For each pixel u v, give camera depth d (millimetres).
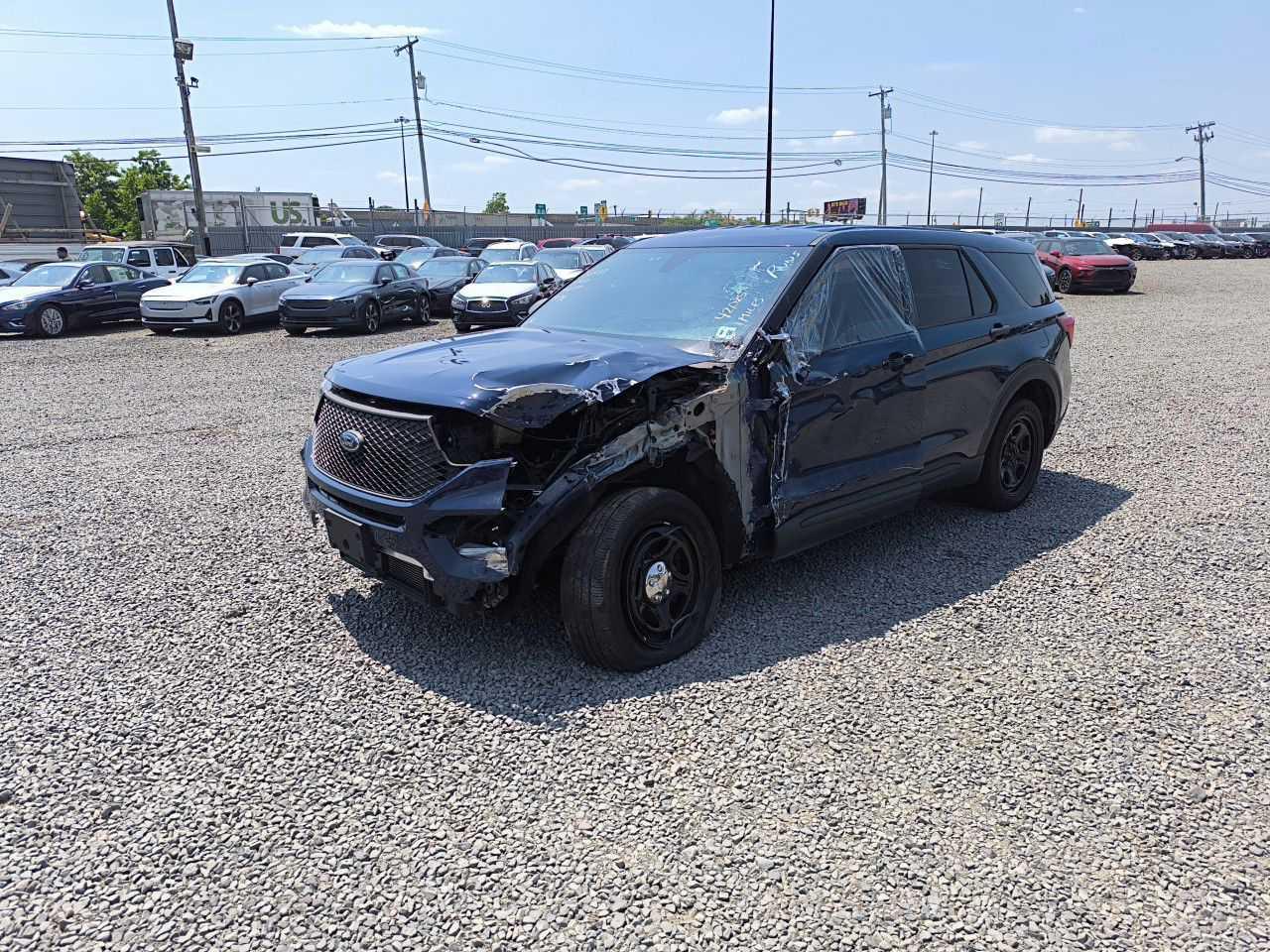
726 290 4484
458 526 3486
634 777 3068
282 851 2717
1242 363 12320
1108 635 4129
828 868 2631
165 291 18453
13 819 2867
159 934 2395
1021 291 5910
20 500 6398
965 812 2881
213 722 3434
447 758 3193
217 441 8336
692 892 2535
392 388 3678
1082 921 2432
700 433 3869
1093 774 3082
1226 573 4855
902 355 4738
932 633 4148
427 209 53125
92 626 4277
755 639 4090
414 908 2480
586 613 3619
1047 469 7059
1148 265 40500
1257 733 3338
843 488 4480
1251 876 2605
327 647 4051
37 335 18250
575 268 21516
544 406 3414
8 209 33531
